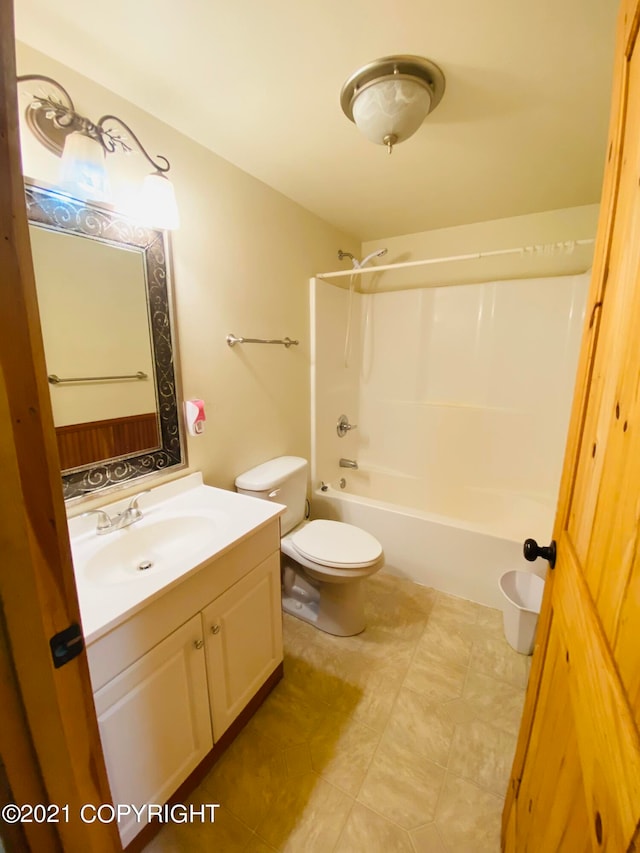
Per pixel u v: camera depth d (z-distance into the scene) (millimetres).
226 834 1054
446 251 2543
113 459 1288
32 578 451
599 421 604
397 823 1077
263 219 1846
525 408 2402
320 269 2361
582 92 1189
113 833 611
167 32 968
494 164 1657
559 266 2244
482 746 1288
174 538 1316
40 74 1024
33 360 437
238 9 902
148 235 1315
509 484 2516
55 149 1057
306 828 1066
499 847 1021
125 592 901
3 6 377
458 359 2572
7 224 404
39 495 453
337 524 1932
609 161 625
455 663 1625
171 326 1427
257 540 1291
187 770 1095
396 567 2227
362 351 2906
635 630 396
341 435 2754
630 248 507
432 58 1059
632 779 356
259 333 1892
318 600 1920
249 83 1160
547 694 768
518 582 1860
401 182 1833
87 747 546
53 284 1089
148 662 934
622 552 454
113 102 1191
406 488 2832
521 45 1009
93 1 879
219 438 1709
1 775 440
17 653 442
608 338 588
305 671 1588
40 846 486
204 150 1506
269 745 1290
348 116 1300
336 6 896
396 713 1405
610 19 920
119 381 1283
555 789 646
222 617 1162
